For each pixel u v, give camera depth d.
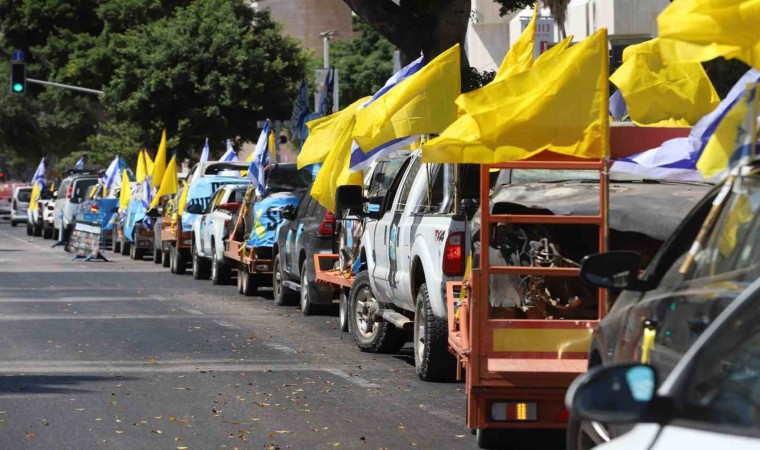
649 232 16.97
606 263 10.36
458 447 15.91
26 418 17.59
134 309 34.22
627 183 18.28
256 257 37.66
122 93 87.94
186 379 21.38
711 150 11.65
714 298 8.58
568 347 15.10
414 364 23.50
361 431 16.89
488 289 15.07
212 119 87.50
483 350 15.04
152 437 16.31
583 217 14.91
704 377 6.95
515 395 14.91
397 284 22.62
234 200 43.94
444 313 19.89
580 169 15.07
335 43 115.25
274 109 88.94
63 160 124.44
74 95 109.38
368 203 26.52
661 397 6.62
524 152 14.80
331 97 48.16
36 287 42.19
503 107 14.73
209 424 17.27
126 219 62.75
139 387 20.47
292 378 21.64
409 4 42.72
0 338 27.03
